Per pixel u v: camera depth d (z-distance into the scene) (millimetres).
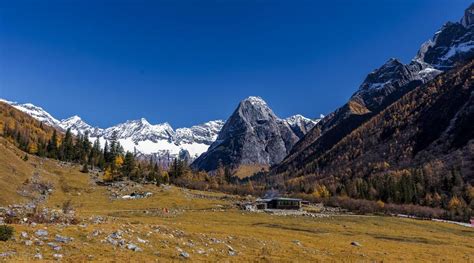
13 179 125812
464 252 71188
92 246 36438
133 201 139875
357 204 199625
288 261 43781
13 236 33938
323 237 76438
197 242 47062
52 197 128500
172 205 136000
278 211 144250
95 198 142250
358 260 49594
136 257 35875
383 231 100812
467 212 176625
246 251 47938
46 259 30781
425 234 102375
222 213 120188
